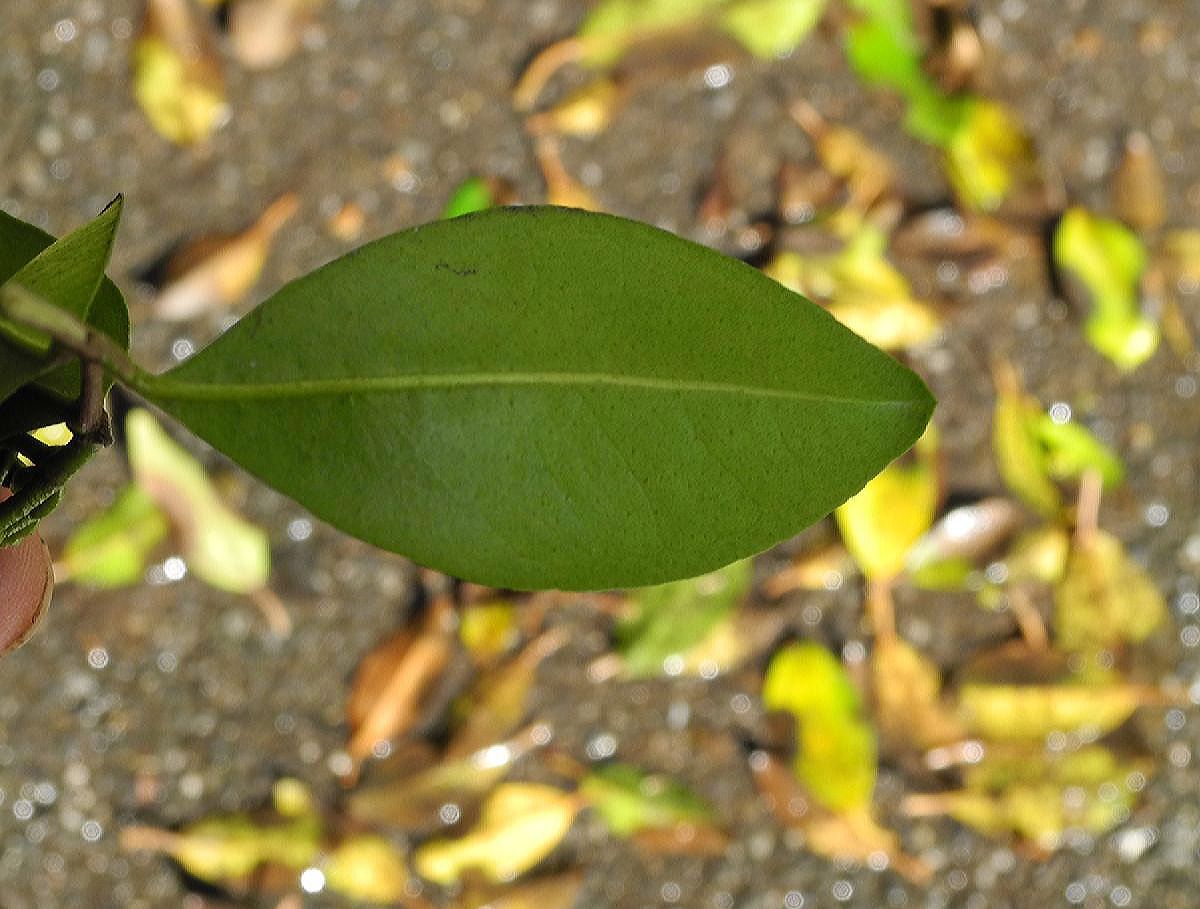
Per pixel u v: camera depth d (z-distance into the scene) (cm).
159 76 86
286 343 33
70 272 33
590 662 84
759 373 34
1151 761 85
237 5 86
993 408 86
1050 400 86
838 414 34
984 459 86
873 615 85
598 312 34
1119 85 88
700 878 84
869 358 34
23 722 84
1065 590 85
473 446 34
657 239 34
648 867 84
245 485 84
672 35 87
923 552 85
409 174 87
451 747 84
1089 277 86
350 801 83
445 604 84
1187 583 86
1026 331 86
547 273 34
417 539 34
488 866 83
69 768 84
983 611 85
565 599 84
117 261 85
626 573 34
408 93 87
